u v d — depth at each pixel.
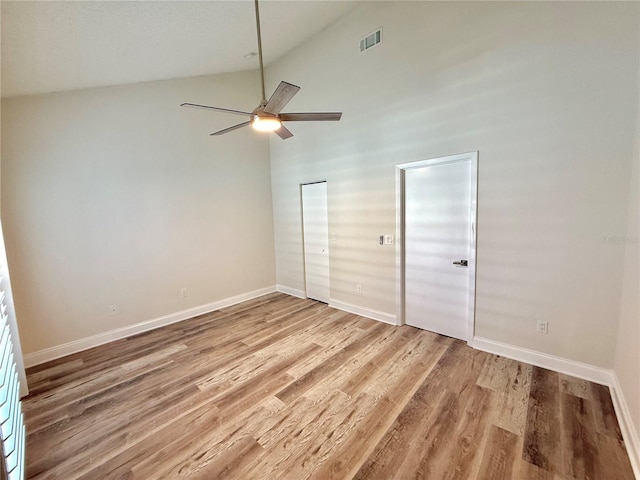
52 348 3.12
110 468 1.73
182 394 2.41
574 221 2.32
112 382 2.62
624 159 2.08
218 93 4.34
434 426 1.95
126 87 3.51
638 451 1.58
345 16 3.67
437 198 3.16
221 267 4.54
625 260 2.12
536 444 1.77
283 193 4.97
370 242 3.78
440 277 3.24
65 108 3.11
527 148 2.48
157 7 2.32
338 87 3.88
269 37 3.73
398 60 3.25
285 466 1.70
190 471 1.69
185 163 4.07
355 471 1.65
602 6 2.07
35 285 3.01
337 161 4.03
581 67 2.19
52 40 2.23
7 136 2.79
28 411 2.26
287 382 2.51
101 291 3.43
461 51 2.77
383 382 2.45
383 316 3.76
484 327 2.90
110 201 3.46
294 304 4.59
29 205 2.95
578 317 2.37
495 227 2.72
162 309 3.94
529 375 2.46
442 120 2.97
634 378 1.75
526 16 2.39
